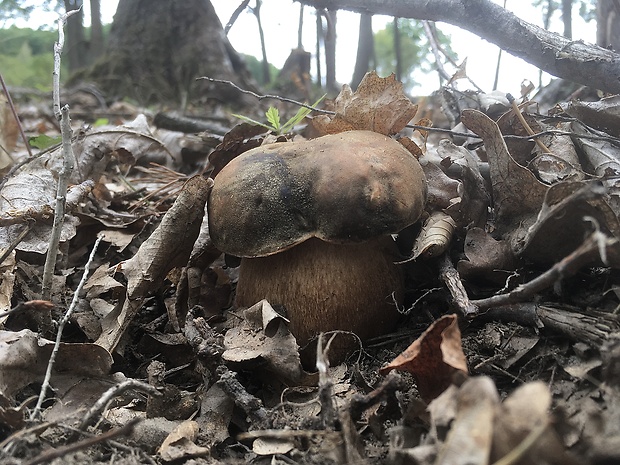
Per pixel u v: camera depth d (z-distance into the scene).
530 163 0.25
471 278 0.21
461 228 0.23
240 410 0.19
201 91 0.99
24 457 0.15
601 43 0.35
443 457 0.11
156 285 0.23
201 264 0.26
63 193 0.20
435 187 0.23
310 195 0.19
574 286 0.20
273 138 0.28
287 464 0.16
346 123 0.24
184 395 0.19
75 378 0.19
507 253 0.20
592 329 0.17
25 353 0.19
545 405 0.11
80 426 0.16
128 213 0.34
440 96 0.37
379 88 0.24
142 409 0.19
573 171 0.23
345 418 0.15
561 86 0.46
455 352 0.14
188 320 0.21
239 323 0.21
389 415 0.17
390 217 0.19
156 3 1.05
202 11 1.05
